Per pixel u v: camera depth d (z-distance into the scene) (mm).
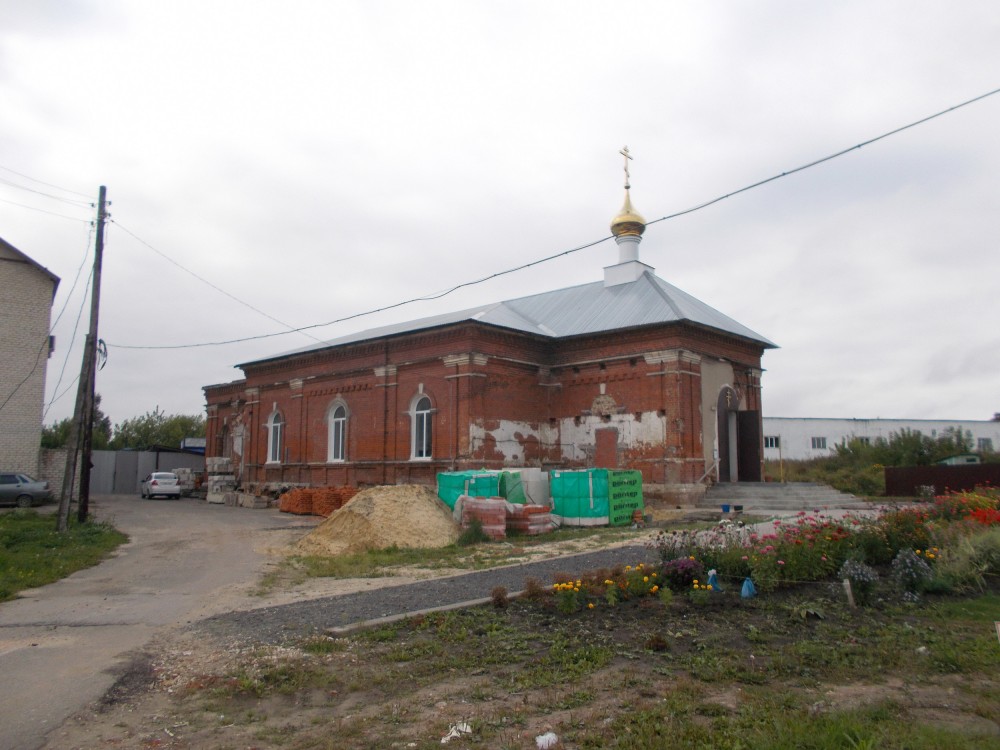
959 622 8742
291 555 16781
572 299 32344
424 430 29047
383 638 8586
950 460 37312
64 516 20047
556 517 21391
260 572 14336
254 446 38312
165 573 14297
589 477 22016
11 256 33094
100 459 47312
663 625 8750
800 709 5816
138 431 67188
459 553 16516
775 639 8141
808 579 10617
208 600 11500
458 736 5609
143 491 41219
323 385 33969
